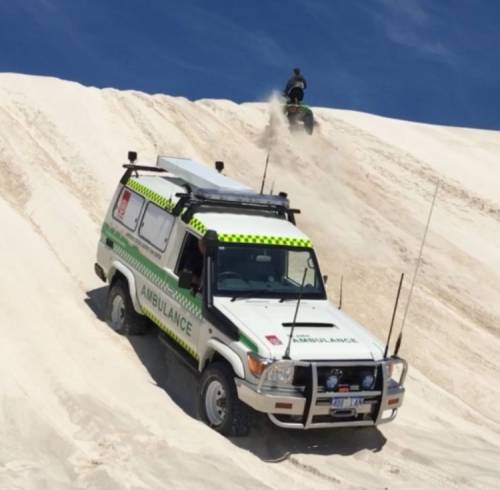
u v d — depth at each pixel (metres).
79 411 7.73
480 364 13.14
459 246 18.42
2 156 15.15
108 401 8.18
